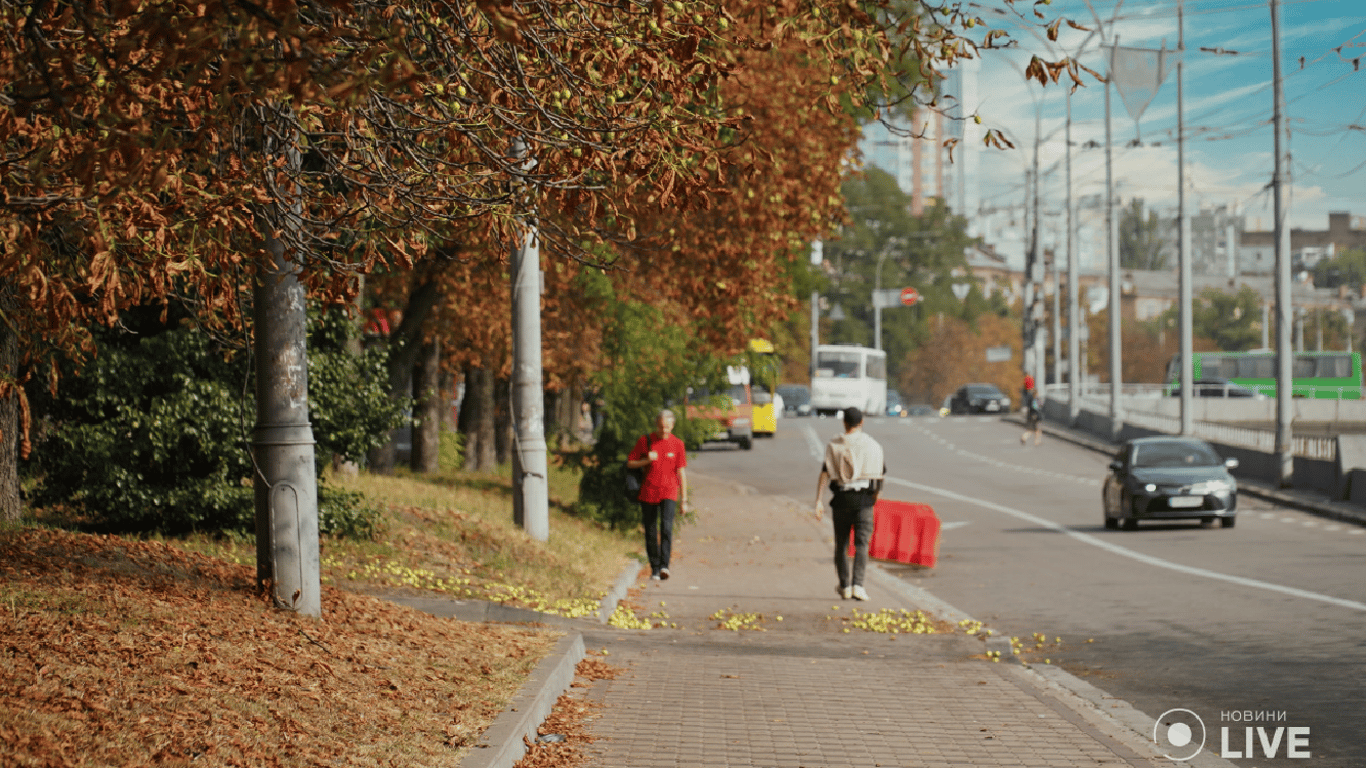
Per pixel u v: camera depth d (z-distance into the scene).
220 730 5.58
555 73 6.58
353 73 4.61
